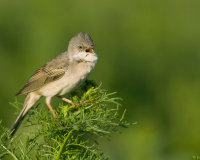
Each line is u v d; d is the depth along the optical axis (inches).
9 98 461.4
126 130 402.6
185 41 550.0
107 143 386.0
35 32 511.5
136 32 546.3
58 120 226.1
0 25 507.5
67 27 528.1
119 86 498.0
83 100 257.4
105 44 537.6
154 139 381.7
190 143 406.9
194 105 470.3
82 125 220.1
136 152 374.9
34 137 216.7
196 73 525.3
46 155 213.6
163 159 377.7
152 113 471.5
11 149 213.8
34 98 349.4
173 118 467.2
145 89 497.4
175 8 559.8
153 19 549.3
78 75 336.2
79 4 544.4
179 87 496.4
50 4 525.7
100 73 504.7
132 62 522.3
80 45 341.7
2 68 481.4
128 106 475.2
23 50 499.2
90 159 214.1
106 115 225.8
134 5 557.9
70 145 223.3
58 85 338.6
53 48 504.7
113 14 554.9
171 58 536.4
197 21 556.4
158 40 543.8
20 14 519.8
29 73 481.1
